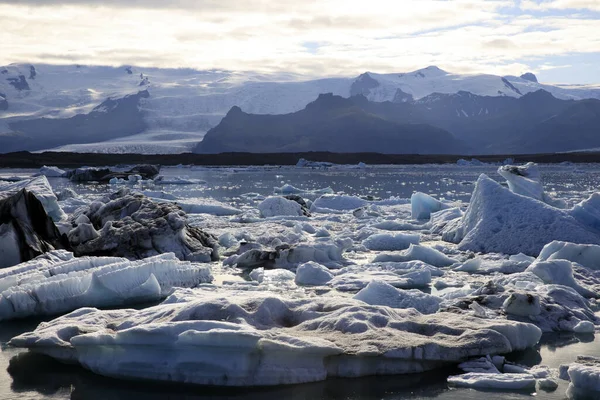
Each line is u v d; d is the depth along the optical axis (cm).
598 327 955
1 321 1023
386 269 1403
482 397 702
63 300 1068
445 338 804
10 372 784
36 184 2308
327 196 3175
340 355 749
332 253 1525
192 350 728
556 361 815
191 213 2855
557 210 1688
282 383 727
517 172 2472
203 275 1296
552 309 988
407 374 762
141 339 732
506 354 835
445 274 1381
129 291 1116
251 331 718
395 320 840
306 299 902
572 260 1380
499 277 1239
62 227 1669
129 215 1755
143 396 710
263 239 1820
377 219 2558
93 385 741
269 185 5522
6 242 1316
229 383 726
